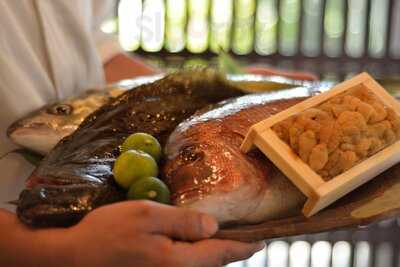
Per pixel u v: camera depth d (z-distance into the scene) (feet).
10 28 3.42
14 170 3.36
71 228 2.35
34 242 2.37
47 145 3.21
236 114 2.71
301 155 2.47
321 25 6.68
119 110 2.97
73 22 3.78
